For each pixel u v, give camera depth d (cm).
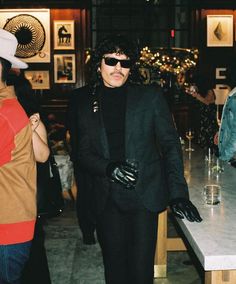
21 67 204
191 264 385
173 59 805
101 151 243
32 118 224
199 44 952
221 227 218
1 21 923
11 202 187
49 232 461
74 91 331
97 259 394
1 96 190
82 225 421
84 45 937
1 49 190
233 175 333
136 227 242
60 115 938
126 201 241
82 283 350
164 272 359
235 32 954
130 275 248
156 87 250
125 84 251
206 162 389
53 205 260
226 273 200
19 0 916
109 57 238
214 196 255
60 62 941
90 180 258
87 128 246
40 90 945
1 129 183
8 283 195
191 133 475
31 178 193
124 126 243
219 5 941
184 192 234
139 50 251
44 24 927
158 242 356
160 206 242
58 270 372
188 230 215
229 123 287
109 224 247
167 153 243
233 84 324
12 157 187
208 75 959
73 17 932
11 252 190
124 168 229
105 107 245
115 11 966
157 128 245
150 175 242
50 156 261
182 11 968
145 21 969
